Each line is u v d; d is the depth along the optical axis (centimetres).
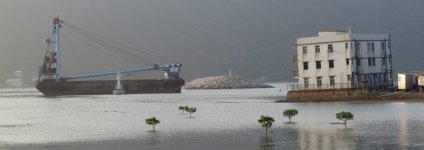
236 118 11031
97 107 17862
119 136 8006
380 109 11425
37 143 7412
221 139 7300
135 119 11612
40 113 15175
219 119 10856
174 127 9250
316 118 9988
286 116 10112
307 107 13038
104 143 7225
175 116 12188
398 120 9006
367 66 14838
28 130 9494
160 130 8781
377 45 15112
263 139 7144
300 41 15462
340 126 8456
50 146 7062
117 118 12119
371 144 6366
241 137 7444
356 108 11988
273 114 11706
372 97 13912
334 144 6475
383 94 14050
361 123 8794
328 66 14900
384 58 15250
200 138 7481
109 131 8844
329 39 14888
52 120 12069
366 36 14888
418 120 8862
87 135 8294
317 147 6288
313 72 15212
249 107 15175
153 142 7181
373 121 9031
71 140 7669
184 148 6562
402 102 13100
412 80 14200
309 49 15275
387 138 6819
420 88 13688
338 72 14725
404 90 14150
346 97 14312
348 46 14538
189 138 7519
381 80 15138
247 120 10369
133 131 8725
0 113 15512
